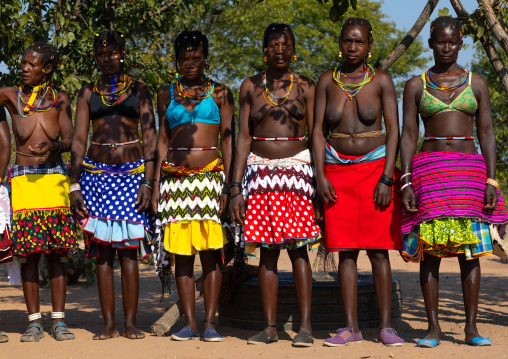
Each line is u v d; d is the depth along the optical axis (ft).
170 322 17.10
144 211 16.52
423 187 14.90
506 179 64.18
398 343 14.89
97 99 16.76
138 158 16.87
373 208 15.34
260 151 15.93
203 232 16.05
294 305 17.47
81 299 26.58
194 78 16.31
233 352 14.39
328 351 14.38
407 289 29.35
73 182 16.51
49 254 16.84
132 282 16.69
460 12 20.16
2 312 22.07
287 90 15.94
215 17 74.33
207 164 16.25
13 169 16.79
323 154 15.71
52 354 14.46
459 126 15.14
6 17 22.13
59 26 24.22
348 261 15.67
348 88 15.62
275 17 78.48
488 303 23.91
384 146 15.60
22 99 16.89
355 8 21.62
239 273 18.21
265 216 15.56
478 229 14.76
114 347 15.20
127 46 29.01
